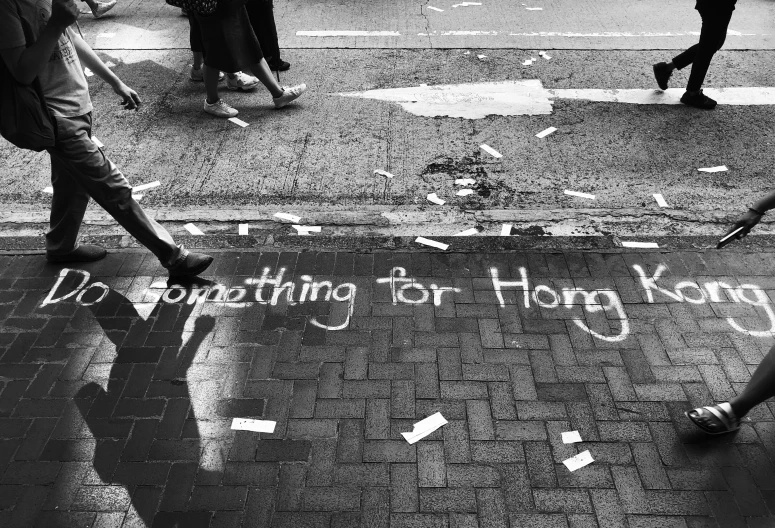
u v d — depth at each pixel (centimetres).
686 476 329
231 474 329
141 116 664
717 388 375
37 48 341
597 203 537
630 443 346
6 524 308
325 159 596
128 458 337
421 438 346
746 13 898
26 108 358
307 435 348
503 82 725
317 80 731
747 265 464
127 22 878
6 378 382
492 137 628
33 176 581
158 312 428
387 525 307
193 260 448
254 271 462
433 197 543
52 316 426
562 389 375
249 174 575
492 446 343
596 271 461
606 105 681
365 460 336
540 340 406
